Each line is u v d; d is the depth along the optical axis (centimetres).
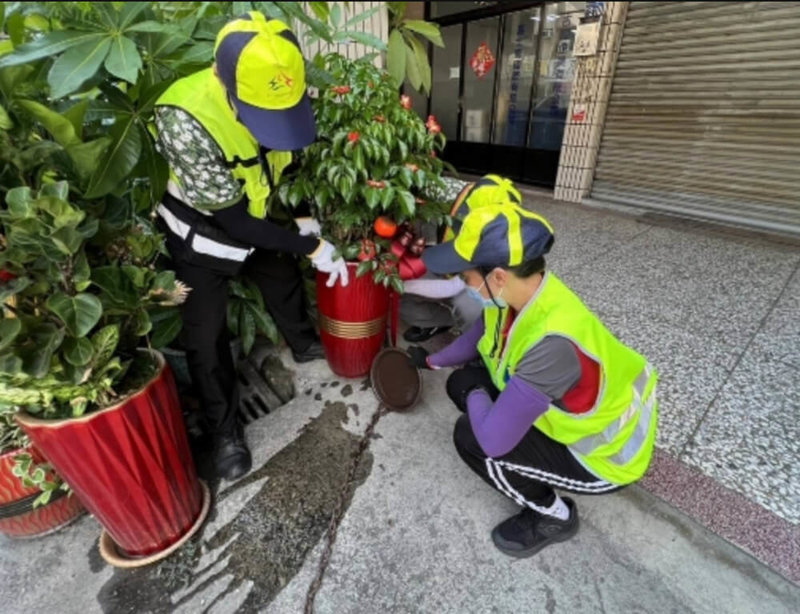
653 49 380
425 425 178
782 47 319
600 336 103
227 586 125
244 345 188
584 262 311
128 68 108
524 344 102
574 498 147
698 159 381
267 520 142
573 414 107
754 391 189
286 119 109
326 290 170
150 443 113
